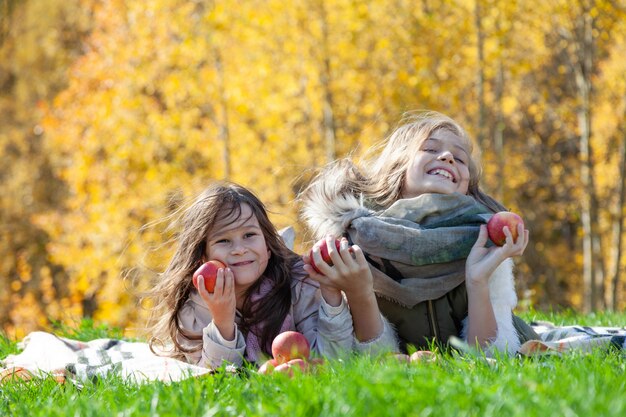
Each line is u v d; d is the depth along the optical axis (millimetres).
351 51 16828
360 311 4734
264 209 5082
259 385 3482
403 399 2871
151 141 18391
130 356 5266
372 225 4973
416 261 4906
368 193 5301
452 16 16891
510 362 3734
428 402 2875
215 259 4891
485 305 4777
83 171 19219
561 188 26281
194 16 18047
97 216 18797
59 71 28547
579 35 18953
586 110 20062
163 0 17828
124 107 18578
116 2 19141
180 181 18375
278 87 17453
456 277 4934
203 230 4906
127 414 3162
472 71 18109
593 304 20656
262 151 18234
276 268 5031
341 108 17875
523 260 25031
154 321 5527
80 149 19344
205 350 4672
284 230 5785
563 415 2676
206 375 3895
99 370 4586
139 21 18234
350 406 2887
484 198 5527
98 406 3346
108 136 18906
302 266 5125
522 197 26219
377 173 5348
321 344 4723
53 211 25734
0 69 30672
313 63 16922
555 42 19203
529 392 2920
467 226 4961
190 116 18312
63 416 3291
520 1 17234
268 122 17578
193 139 18250
